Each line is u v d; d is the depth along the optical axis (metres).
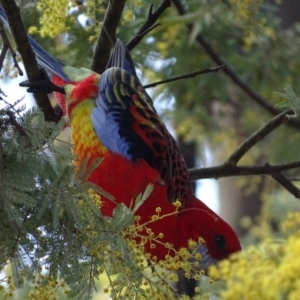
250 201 17.34
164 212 7.38
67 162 5.97
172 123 13.70
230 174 9.41
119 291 5.78
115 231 5.58
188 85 12.63
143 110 7.57
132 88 7.68
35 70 7.46
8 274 5.85
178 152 7.81
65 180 5.37
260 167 9.46
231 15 11.47
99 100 7.45
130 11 8.74
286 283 6.89
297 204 12.75
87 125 7.36
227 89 13.19
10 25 7.14
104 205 7.31
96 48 8.47
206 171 9.38
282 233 11.73
